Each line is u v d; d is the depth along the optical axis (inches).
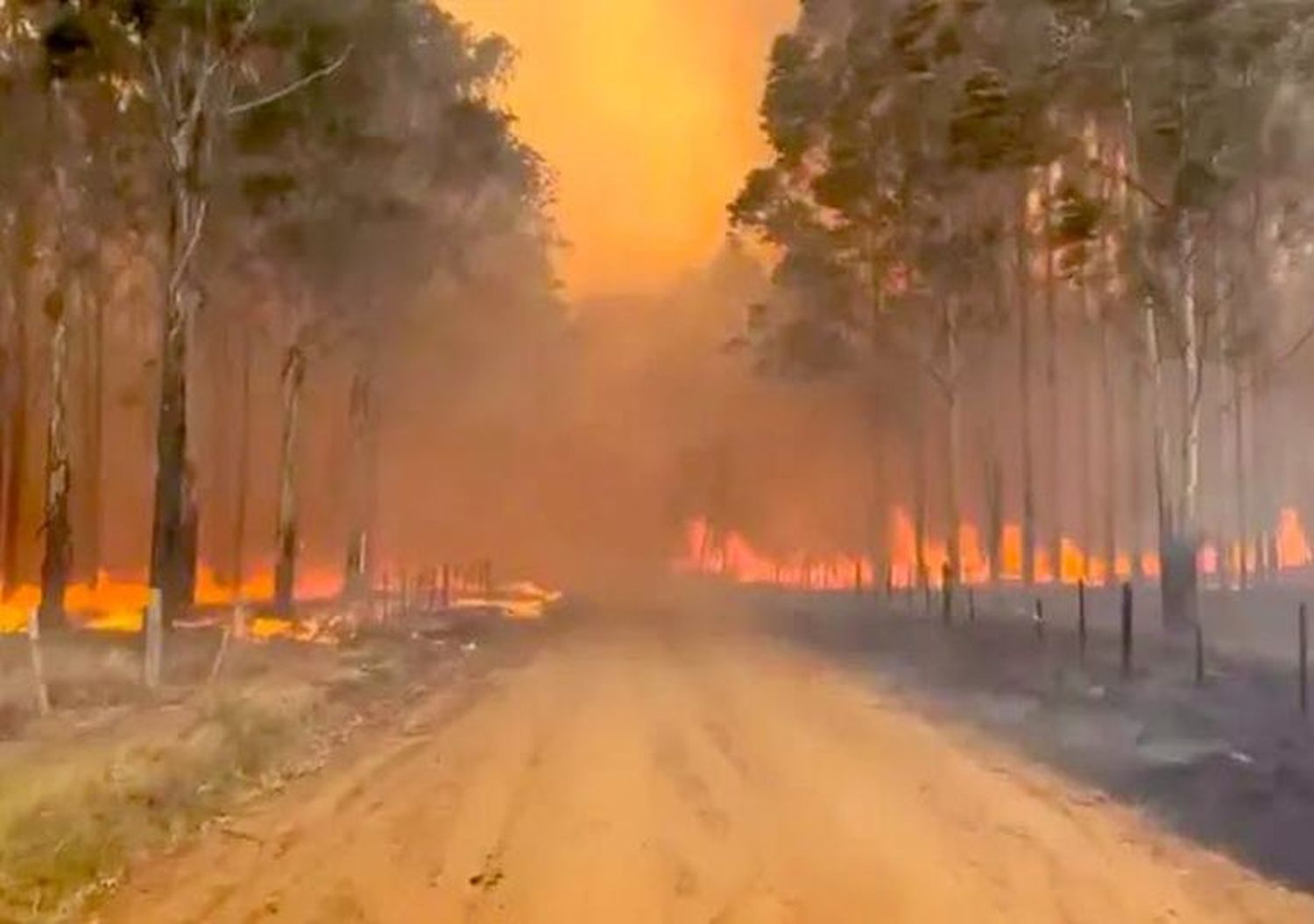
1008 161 1649.9
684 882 438.9
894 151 2113.7
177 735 686.5
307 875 449.4
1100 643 1306.6
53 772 566.3
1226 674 1044.5
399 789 619.5
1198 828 529.3
